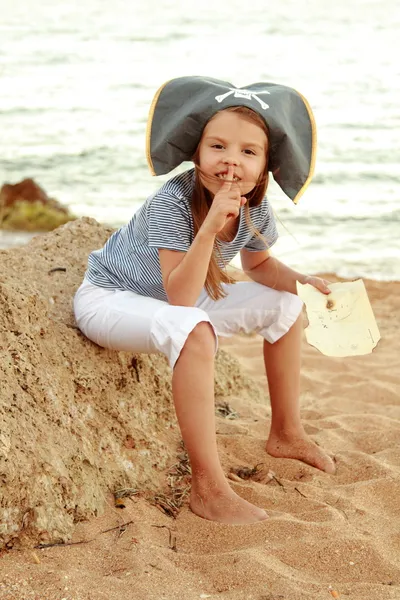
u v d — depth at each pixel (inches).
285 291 131.2
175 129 114.7
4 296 113.3
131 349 119.1
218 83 118.8
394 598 89.6
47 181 510.3
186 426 109.1
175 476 121.6
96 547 99.0
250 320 130.3
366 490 119.6
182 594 89.4
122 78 982.4
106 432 118.9
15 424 100.8
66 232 157.6
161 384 136.9
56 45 1298.0
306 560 98.7
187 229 116.7
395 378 184.7
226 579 93.1
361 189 468.8
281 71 1013.8
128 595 88.2
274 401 133.9
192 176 120.7
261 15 1748.3
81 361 122.6
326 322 116.3
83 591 87.9
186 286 110.6
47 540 97.0
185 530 107.2
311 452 131.7
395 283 288.0
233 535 105.1
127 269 122.8
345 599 89.3
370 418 154.9
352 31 1444.4
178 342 107.6
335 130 649.0
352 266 325.7
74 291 140.2
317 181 489.1
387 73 977.5
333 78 949.2
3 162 566.3
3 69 1047.6
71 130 687.7
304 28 1505.9
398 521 111.1
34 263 145.1
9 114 760.3
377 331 115.6
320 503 114.6
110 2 2150.6
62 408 111.9
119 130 687.7
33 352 112.1
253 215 127.1
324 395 175.9
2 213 410.6
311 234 377.1
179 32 1481.3
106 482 112.8
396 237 370.6
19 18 1734.7
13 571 91.0
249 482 123.0
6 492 95.2
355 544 101.5
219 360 166.2
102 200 463.5
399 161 541.0
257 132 112.8
